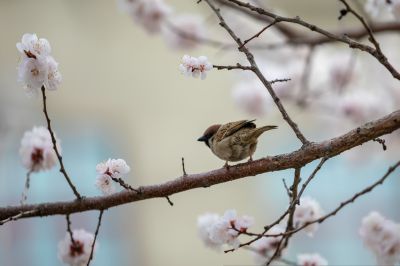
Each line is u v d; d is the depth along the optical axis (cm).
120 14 1505
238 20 1005
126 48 1493
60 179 1352
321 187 1400
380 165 1402
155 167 1434
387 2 616
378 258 632
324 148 482
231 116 1479
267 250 636
